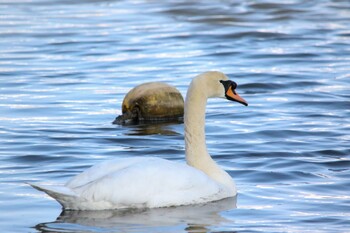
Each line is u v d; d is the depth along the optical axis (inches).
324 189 479.8
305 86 836.6
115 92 813.9
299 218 421.4
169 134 644.1
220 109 738.8
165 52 1044.5
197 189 441.4
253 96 796.6
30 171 518.9
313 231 398.9
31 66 959.0
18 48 1080.2
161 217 416.8
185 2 1472.7
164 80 869.8
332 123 673.0
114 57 1013.8
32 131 645.3
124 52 1048.2
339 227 406.0
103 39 1138.7
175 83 850.1
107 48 1074.7
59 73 915.4
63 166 532.1
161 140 619.5
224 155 565.9
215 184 451.8
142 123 692.7
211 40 1133.1
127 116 697.0
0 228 400.2
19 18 1311.5
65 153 570.3
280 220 417.4
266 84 843.4
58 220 411.5
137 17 1331.2
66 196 409.4
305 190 477.4
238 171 522.6
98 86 844.6
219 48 1071.6
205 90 476.7
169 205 432.1
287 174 514.9
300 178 505.7
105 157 560.1
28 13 1362.0
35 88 833.5
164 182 431.8
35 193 464.8
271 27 1234.0
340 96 783.1
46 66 959.6
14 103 760.3
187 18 1317.7
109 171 425.4
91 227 398.9
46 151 576.1
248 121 684.7
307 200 456.1
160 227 400.2
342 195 467.2
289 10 1391.5
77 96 794.8
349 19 1305.4
